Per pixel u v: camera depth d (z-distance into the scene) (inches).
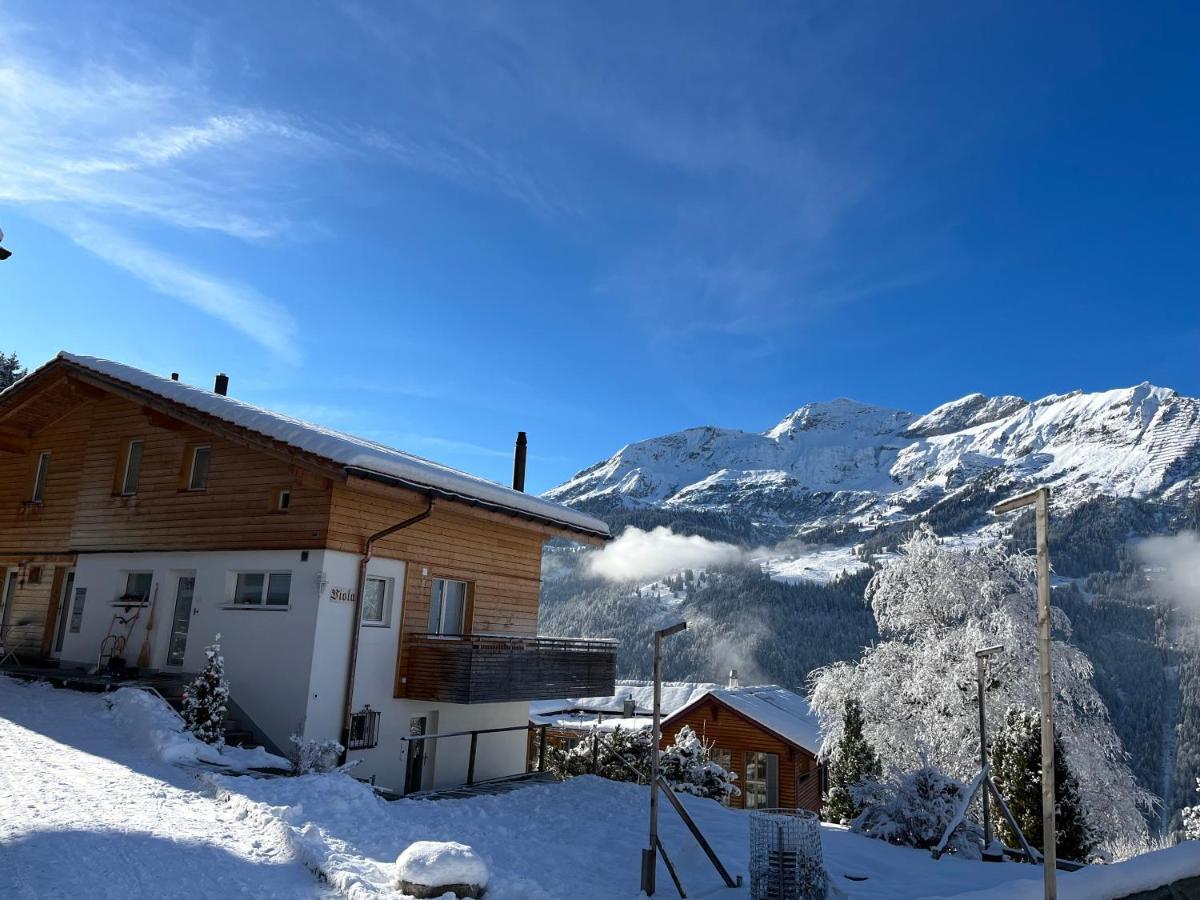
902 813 454.6
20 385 730.2
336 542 569.0
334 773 430.9
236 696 570.9
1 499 785.6
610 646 746.2
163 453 670.5
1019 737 627.2
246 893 248.5
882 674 1065.5
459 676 597.6
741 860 368.2
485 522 712.4
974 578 1045.8
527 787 550.6
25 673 605.9
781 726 1234.6
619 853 374.9
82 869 247.4
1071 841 597.0
